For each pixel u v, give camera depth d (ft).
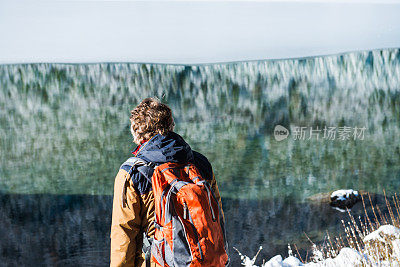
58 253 21.01
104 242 22.38
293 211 24.36
